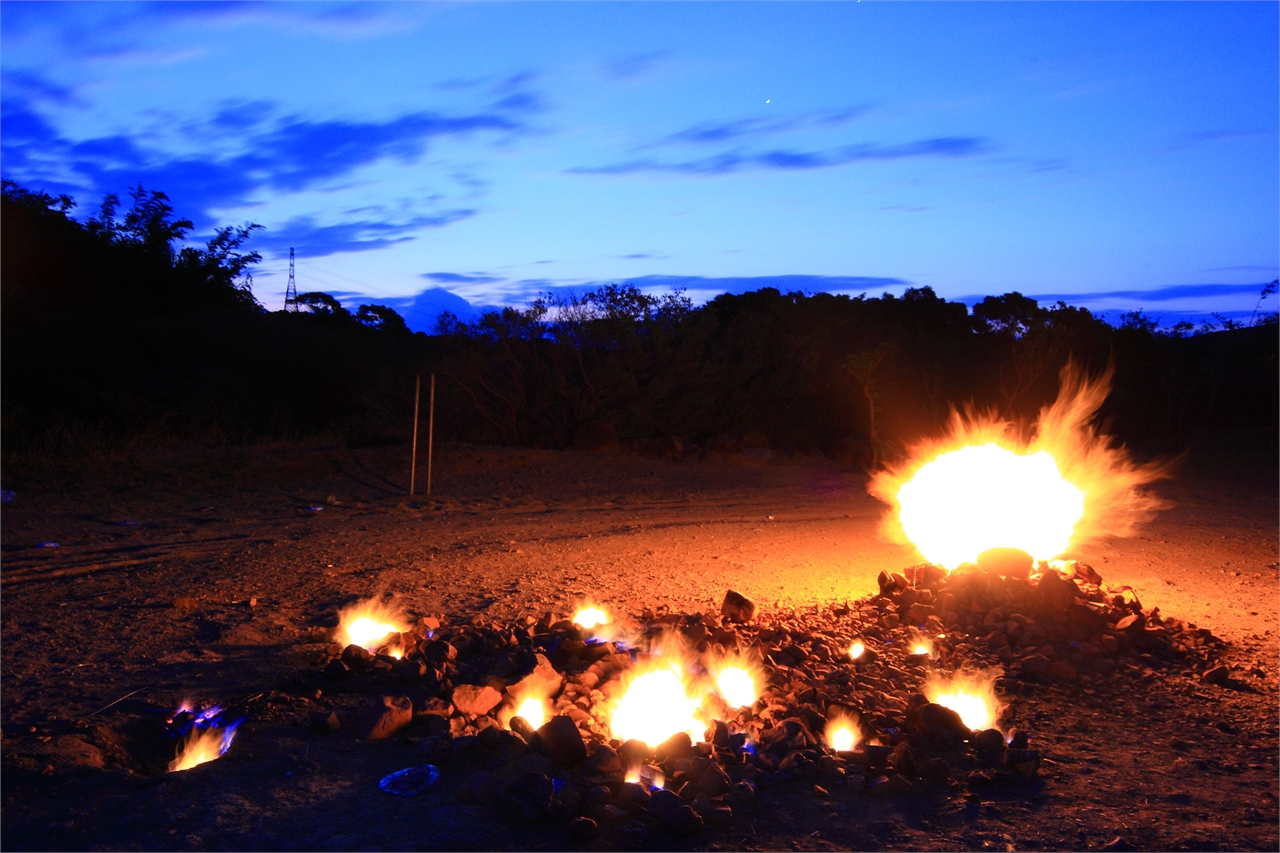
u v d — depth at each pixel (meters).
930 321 46.03
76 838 3.22
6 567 7.95
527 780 3.62
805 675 5.43
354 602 7.19
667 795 3.59
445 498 13.79
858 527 12.71
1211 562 10.53
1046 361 29.50
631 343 21.88
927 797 3.94
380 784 3.77
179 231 26.27
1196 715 5.19
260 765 3.90
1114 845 3.52
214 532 10.21
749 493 16.39
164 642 5.79
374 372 22.59
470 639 5.79
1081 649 6.20
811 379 25.06
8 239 21.78
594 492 15.53
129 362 19.92
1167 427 28.55
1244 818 3.83
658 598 7.76
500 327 21.55
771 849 3.43
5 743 3.94
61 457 13.79
